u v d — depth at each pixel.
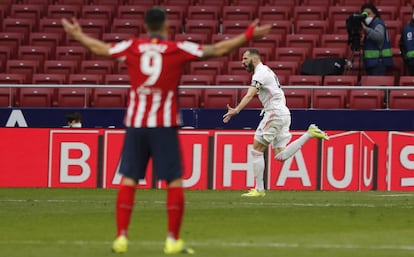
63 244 33.16
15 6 85.19
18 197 54.81
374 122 65.69
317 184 62.09
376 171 62.16
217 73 75.38
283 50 76.62
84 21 82.06
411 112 65.38
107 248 32.00
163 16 30.55
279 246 32.78
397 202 51.66
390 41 78.38
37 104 68.88
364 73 75.00
